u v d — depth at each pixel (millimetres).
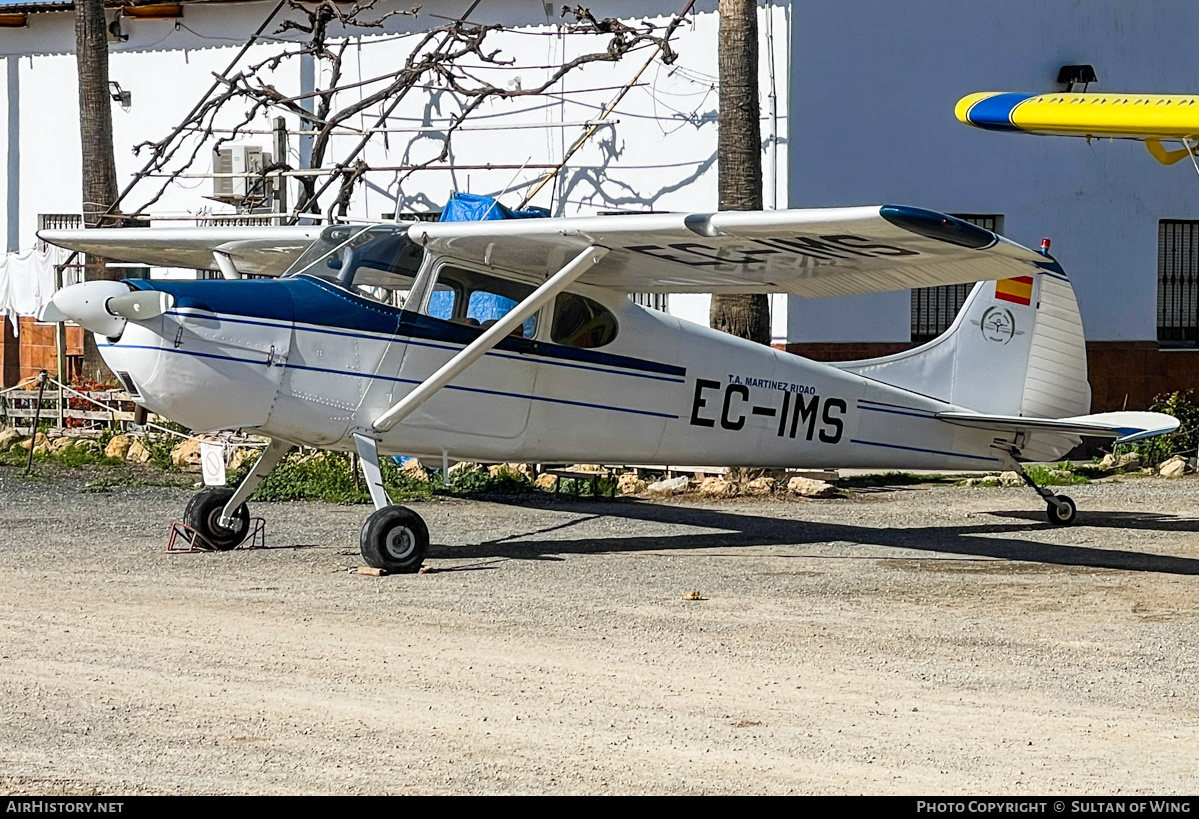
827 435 17453
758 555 15508
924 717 8719
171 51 30266
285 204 28203
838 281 14688
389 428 14555
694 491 21250
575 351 15688
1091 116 16625
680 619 11750
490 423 15289
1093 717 8766
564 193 26828
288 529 16969
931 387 18250
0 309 31625
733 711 8812
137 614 11602
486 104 27453
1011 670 10008
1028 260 12352
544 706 8883
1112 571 14508
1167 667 10148
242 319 13727
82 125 28359
